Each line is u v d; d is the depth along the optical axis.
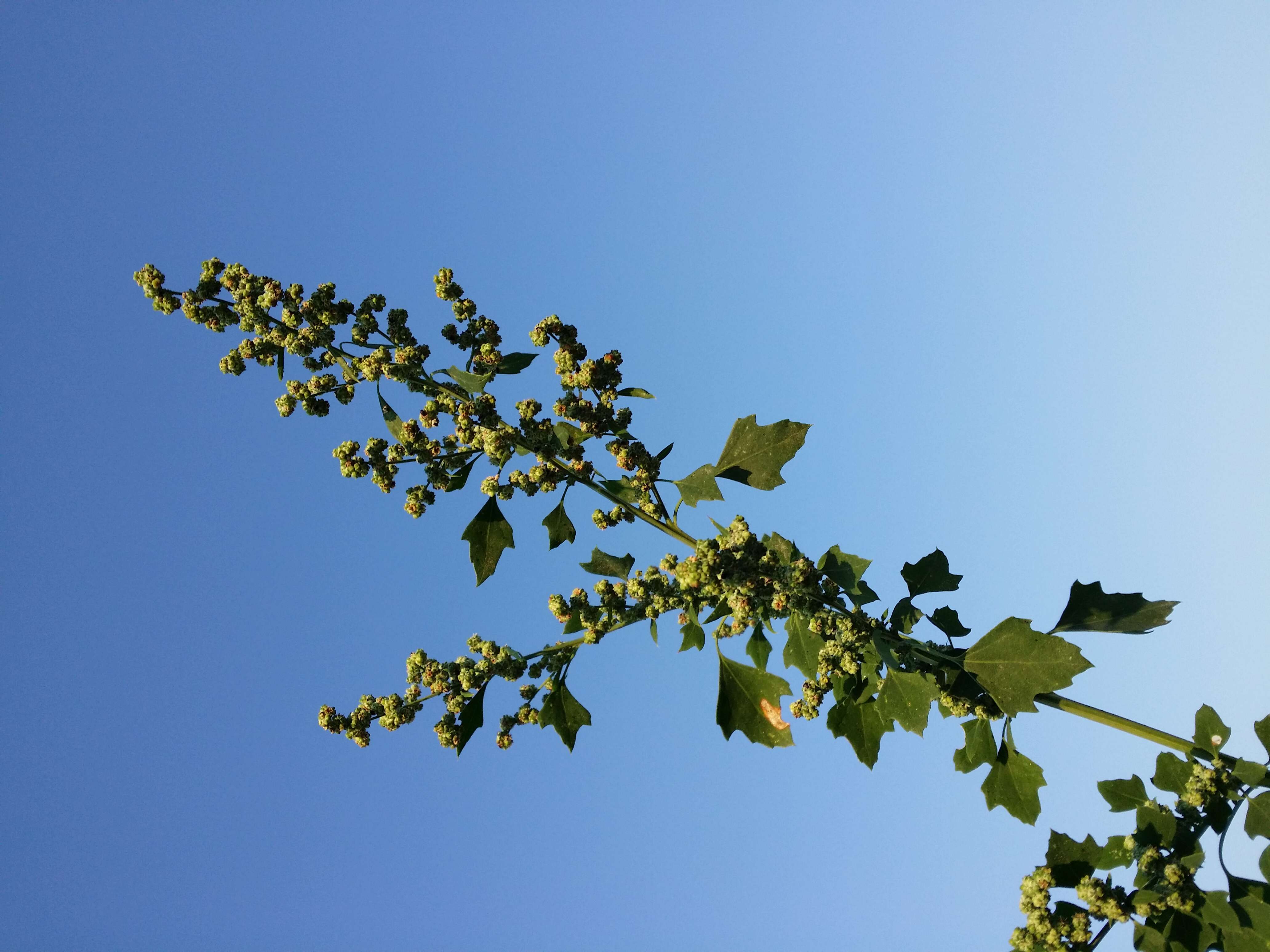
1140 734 4.42
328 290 5.11
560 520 5.32
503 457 5.01
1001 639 4.50
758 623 5.16
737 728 5.03
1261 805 3.99
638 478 5.09
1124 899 3.95
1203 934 3.84
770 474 4.98
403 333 5.14
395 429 5.13
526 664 5.07
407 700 5.07
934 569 4.94
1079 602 5.02
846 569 4.70
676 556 4.99
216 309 5.16
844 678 5.01
